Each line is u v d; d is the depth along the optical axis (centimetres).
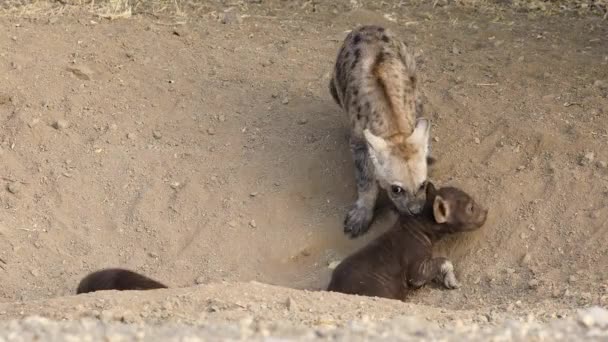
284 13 1873
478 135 1435
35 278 1359
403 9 1872
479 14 1841
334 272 1237
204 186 1453
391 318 1020
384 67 1338
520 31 1755
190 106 1588
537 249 1261
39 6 1889
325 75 1634
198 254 1373
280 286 1262
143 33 1778
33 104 1594
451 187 1296
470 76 1583
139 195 1455
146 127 1559
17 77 1645
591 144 1373
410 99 1345
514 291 1205
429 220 1259
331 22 1827
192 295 1090
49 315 1039
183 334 873
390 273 1234
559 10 1841
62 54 1705
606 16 1792
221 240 1383
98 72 1662
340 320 995
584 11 1831
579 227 1269
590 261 1222
